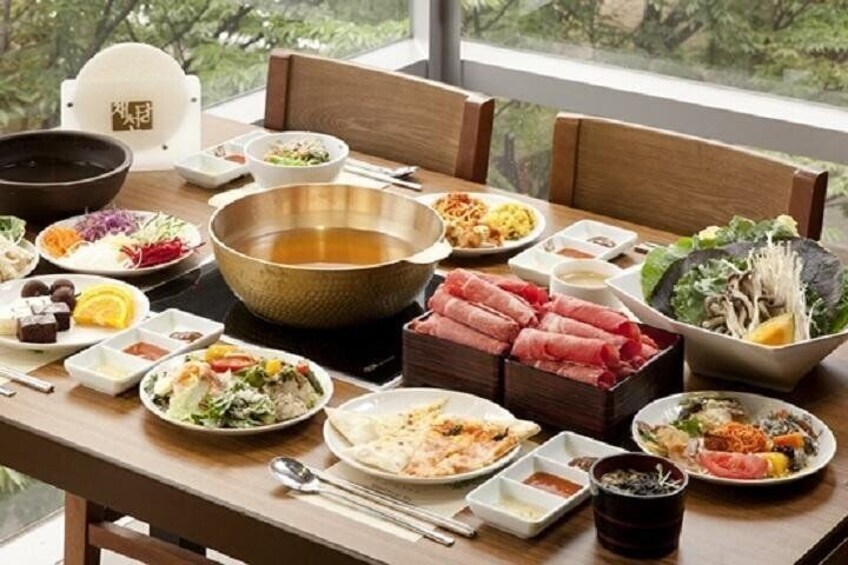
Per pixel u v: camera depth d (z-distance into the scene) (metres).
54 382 2.44
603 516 2.03
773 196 2.98
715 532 2.09
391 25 4.55
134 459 2.24
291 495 2.17
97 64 3.19
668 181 3.12
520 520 2.04
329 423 2.30
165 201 3.10
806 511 2.14
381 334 2.61
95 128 3.21
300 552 2.10
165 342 2.52
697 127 4.21
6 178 3.04
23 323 2.50
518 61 4.52
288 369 2.37
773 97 4.19
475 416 2.33
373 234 2.78
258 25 4.10
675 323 2.43
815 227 2.91
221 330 2.56
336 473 2.22
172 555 2.81
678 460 2.23
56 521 3.71
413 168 3.27
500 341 2.38
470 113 3.30
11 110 3.60
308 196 2.78
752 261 2.49
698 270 2.51
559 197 3.24
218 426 2.29
